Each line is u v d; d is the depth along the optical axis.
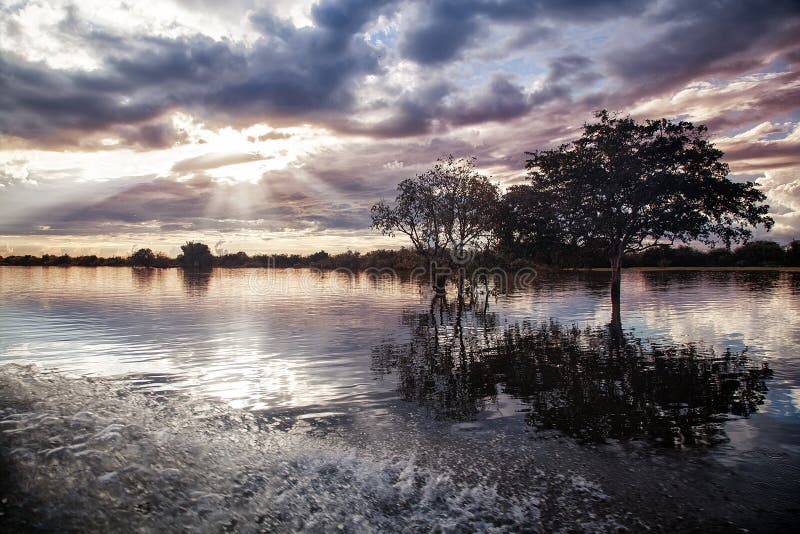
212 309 29.08
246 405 9.73
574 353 14.81
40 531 4.50
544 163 28.91
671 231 26.17
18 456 6.03
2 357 14.60
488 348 15.83
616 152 26.16
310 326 21.59
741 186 25.02
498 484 6.34
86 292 42.97
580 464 6.94
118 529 4.75
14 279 65.31
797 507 5.71
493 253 39.56
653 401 9.84
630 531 5.25
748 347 15.53
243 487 5.97
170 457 6.66
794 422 8.54
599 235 27.16
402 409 9.48
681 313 24.92
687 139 25.45
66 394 9.93
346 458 7.11
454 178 39.88
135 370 12.86
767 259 90.12
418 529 5.25
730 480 6.39
